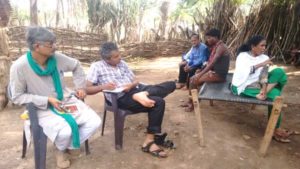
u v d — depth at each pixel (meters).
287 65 8.79
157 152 3.47
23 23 9.94
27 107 2.99
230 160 3.43
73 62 3.28
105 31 10.52
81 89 3.33
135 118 4.55
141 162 3.37
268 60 3.84
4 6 7.80
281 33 9.42
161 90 3.60
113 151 3.58
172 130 4.14
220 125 4.30
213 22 10.56
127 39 10.97
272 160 3.45
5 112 4.89
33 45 2.83
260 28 9.55
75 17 10.58
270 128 3.41
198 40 5.59
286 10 9.24
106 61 3.68
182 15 11.69
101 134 3.98
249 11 10.03
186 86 6.03
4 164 3.32
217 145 3.73
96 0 10.54
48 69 3.02
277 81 3.77
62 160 3.24
